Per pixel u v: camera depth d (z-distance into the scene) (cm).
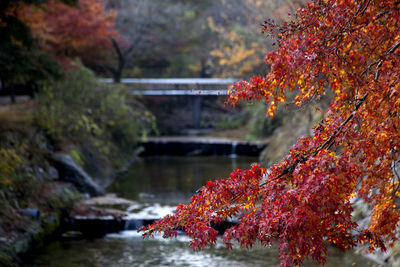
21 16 1305
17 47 1237
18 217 1040
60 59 1603
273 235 370
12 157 1256
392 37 363
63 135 1708
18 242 942
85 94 1955
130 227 1166
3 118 1540
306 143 401
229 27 2588
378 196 406
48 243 1038
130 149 2372
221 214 397
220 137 2862
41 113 1591
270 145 2283
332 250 912
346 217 375
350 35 353
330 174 341
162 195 1467
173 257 930
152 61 3725
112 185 1656
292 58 351
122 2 3334
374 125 358
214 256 931
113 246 1017
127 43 3108
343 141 367
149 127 2712
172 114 3438
